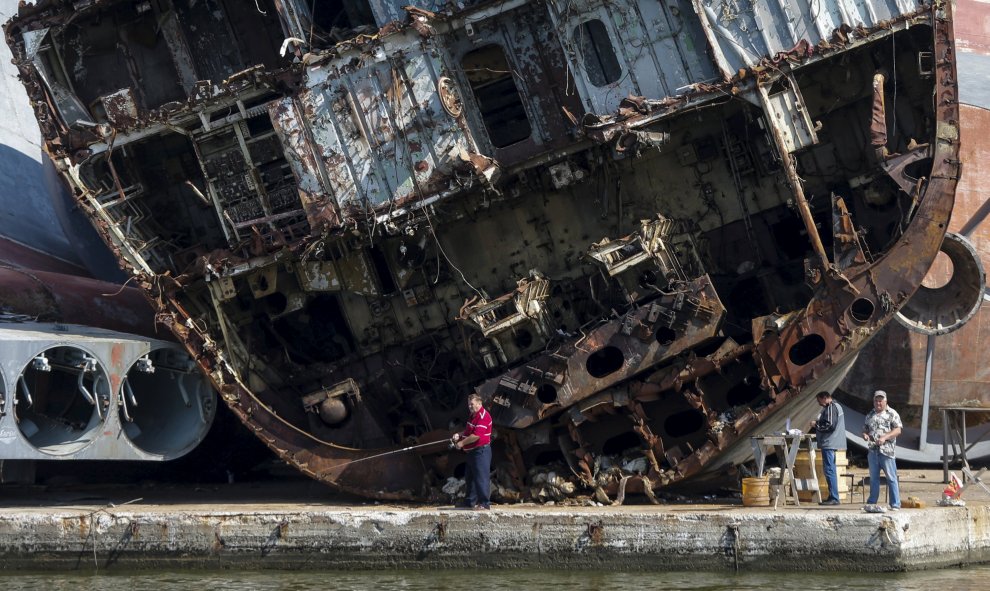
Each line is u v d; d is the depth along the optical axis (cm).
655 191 6234
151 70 6556
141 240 6494
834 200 5641
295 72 6009
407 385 6694
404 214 5938
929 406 6962
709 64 5800
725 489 5972
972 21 8906
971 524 4941
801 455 5416
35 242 9688
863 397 7138
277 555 5434
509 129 6475
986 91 7638
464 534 5181
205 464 7588
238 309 6506
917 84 5919
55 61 6419
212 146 6269
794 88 5641
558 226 6319
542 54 6097
